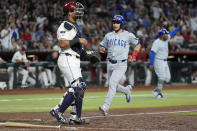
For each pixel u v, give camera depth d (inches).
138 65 3157.0
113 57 1311.5
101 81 3065.9
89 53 1098.7
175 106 1624.0
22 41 2770.7
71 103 1047.0
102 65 3031.5
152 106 1632.6
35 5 3287.4
